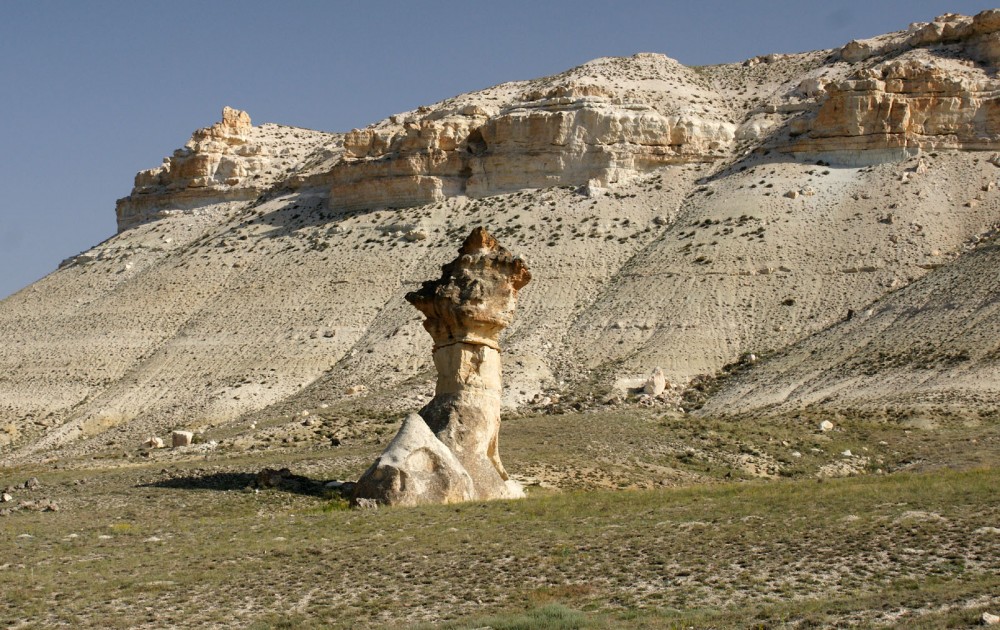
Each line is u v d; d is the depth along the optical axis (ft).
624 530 141.28
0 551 143.95
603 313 396.98
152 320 463.42
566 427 267.39
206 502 188.34
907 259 398.83
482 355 193.06
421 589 118.93
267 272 476.13
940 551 120.98
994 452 231.50
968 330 318.45
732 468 234.38
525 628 100.22
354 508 169.68
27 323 487.61
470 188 498.28
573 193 482.28
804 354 343.46
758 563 121.60
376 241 476.54
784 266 406.00
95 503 191.72
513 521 151.12
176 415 380.37
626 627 99.66
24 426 394.11
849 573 116.37
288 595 118.52
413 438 177.06
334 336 417.49
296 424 315.37
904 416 272.51
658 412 294.46
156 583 124.16
